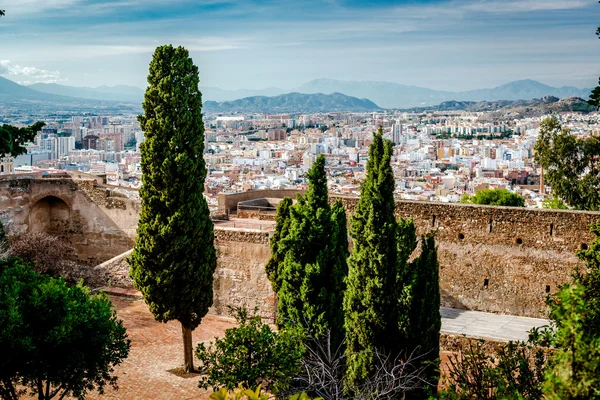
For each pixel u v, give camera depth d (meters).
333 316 23.91
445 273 33.53
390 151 21.67
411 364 21.08
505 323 30.78
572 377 11.27
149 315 32.38
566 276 31.28
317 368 21.16
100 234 41.44
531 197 103.12
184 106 26.52
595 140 47.69
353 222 22.14
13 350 17.30
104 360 19.92
